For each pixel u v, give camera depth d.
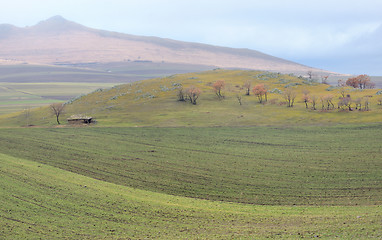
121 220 46.00
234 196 58.16
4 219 45.78
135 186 63.62
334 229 40.00
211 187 62.81
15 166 71.25
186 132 109.75
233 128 113.81
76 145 95.31
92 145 95.19
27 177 63.78
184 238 39.94
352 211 47.66
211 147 91.56
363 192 57.44
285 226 42.53
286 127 112.00
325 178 65.19
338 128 105.81
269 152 85.19
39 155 85.19
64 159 81.69
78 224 44.69
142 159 81.56
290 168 72.31
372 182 61.78
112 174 70.75
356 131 100.31
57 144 96.62
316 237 37.91
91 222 45.34
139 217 47.06
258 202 55.09
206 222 45.12
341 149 84.06
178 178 68.06
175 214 48.22
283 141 95.06
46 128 120.75
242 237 39.41
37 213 48.00
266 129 110.62
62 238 40.75
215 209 50.62
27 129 119.19
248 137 101.19
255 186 62.72
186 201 54.69
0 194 54.47
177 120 127.50
